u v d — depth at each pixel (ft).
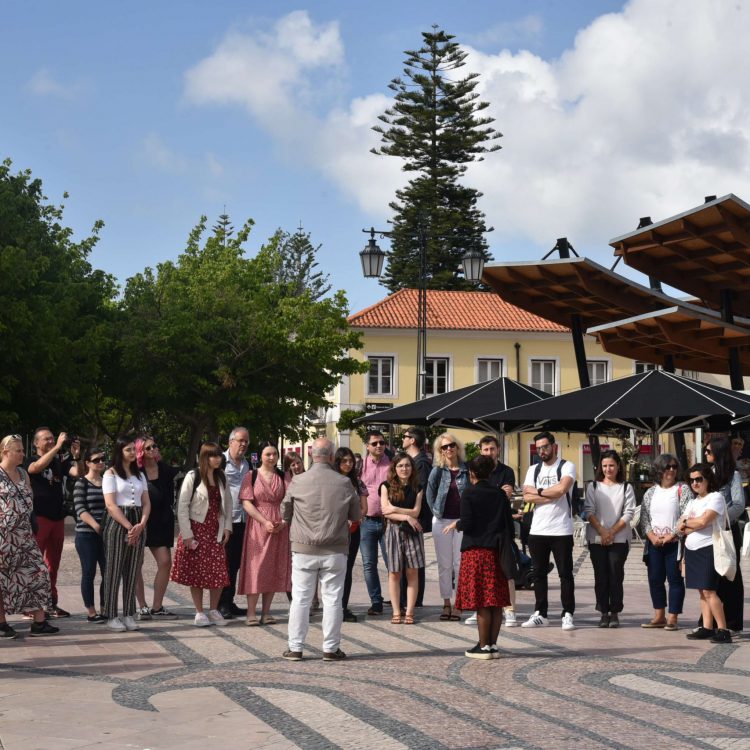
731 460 35.50
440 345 178.09
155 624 37.19
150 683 26.08
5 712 22.67
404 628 36.78
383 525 40.70
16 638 33.45
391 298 184.65
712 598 33.53
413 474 38.52
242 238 155.94
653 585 36.81
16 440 33.35
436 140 208.44
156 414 160.86
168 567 39.17
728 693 25.18
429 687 25.70
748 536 35.35
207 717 22.18
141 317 136.15
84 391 121.29
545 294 97.96
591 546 37.37
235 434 39.60
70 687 25.52
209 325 136.36
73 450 40.32
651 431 67.15
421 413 63.57
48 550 38.81
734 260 87.45
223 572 36.70
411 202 209.15
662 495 36.83
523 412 56.59
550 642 33.45
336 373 148.87
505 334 179.93
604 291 93.45
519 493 80.89
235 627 36.58
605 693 25.09
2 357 108.58
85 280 131.75
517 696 24.64
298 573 30.04
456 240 211.41
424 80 207.21
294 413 142.61
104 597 35.65
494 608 30.17
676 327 87.45
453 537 38.96
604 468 37.35
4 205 113.29
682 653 31.30
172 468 39.55
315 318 143.64
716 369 115.96
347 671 27.94
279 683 26.14
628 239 86.63
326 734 20.67
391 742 20.01
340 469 38.86
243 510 39.55
